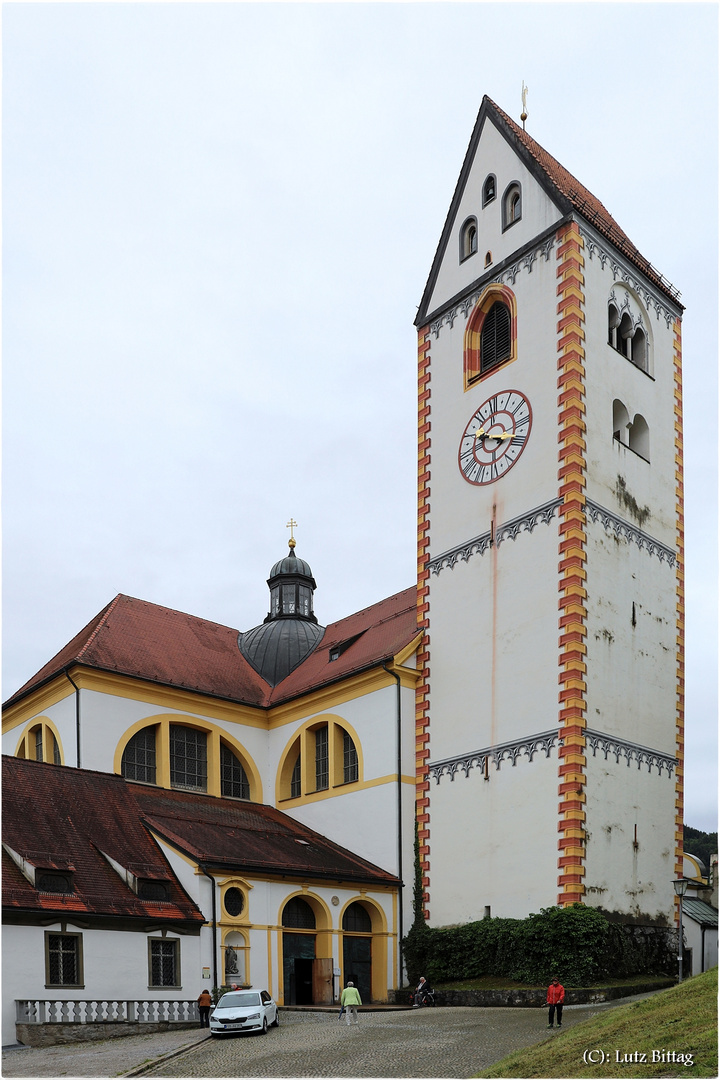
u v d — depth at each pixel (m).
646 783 44.41
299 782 55.28
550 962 39.22
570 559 43.94
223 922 40.66
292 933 43.81
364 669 50.78
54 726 51.94
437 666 49.09
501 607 46.66
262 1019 33.69
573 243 48.00
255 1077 26.52
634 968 40.81
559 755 42.06
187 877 40.94
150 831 42.91
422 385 54.28
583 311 47.56
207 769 54.84
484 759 45.41
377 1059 27.94
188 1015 37.78
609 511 46.16
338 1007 41.78
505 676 45.53
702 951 51.00
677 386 52.97
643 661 45.94
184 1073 27.50
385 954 45.81
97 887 38.19
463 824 45.66
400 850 47.56
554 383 46.94
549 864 41.28
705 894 56.84
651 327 52.03
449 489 50.94
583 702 42.41
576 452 45.16
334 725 53.00
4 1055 31.78
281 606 66.50
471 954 42.78
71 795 42.41
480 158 54.59
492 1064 26.02
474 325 52.34
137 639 56.03
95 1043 34.22
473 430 50.62
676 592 49.03
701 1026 24.09
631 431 49.94
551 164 55.00
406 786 48.53
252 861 42.62
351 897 45.56
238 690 57.59
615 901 41.44
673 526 50.00
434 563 50.66
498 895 43.22
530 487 46.72
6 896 35.34
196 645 59.62
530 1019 33.47
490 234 52.75
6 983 34.25
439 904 45.88
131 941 37.78
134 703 52.22
